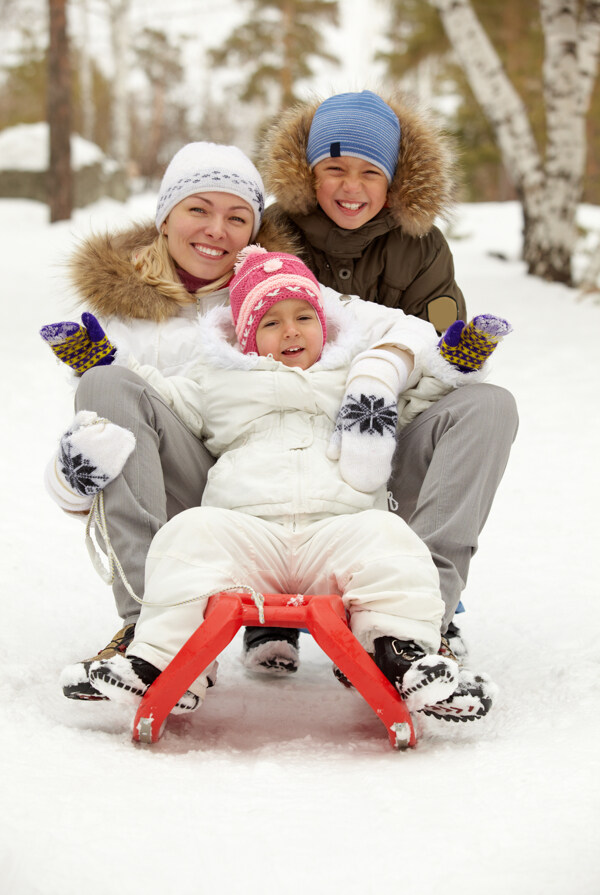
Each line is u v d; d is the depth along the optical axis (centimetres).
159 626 273
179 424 335
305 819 219
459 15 1501
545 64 1484
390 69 2686
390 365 331
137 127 5012
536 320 1188
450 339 327
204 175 382
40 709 292
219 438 338
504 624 412
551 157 1476
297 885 192
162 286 383
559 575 473
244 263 363
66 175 2116
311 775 252
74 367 325
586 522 559
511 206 2659
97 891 188
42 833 205
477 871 196
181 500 344
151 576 282
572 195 1474
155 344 379
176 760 262
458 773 248
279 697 340
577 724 279
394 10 2731
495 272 1558
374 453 317
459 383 332
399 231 424
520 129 1507
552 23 1466
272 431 331
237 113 5072
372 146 402
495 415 317
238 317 351
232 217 389
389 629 271
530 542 531
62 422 753
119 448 302
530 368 962
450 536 310
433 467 319
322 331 353
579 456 693
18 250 1727
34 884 188
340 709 327
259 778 247
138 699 272
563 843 204
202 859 200
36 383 859
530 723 288
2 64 4050
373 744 284
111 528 308
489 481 318
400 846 206
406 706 269
